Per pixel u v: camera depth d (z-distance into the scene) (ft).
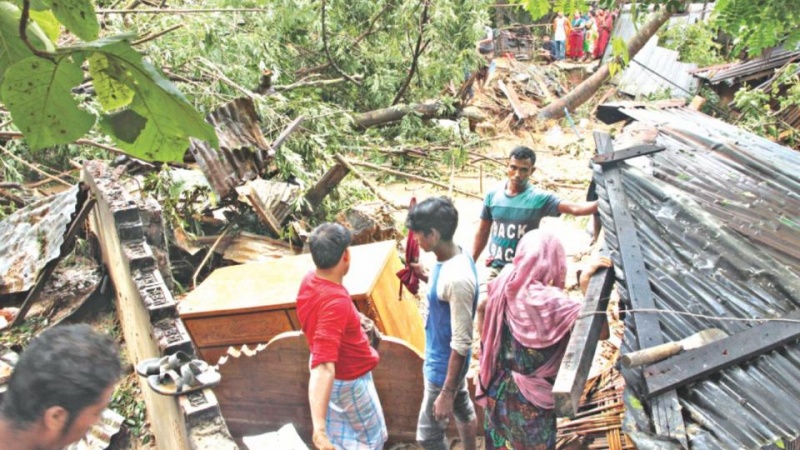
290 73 34.50
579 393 8.52
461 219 28.58
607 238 11.93
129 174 21.06
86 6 3.57
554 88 52.80
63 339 5.31
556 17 58.95
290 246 20.84
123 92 3.47
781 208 13.07
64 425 5.12
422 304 19.52
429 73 38.34
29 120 3.38
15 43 3.69
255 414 12.84
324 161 26.20
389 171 29.14
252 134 20.54
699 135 17.85
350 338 10.31
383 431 11.27
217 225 21.72
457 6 38.17
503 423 10.61
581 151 39.70
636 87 53.26
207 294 14.66
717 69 44.45
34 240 16.35
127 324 14.76
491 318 10.51
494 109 47.24
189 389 9.06
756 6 13.28
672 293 10.19
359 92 38.45
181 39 26.40
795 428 7.61
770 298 9.95
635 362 8.36
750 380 8.27
